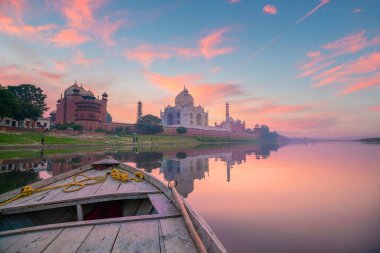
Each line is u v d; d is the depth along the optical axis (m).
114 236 2.85
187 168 16.92
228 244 4.79
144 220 3.34
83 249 2.55
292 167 17.84
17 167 15.49
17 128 42.84
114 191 5.18
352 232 5.36
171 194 4.31
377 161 22.72
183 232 2.96
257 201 8.09
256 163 20.86
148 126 80.88
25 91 65.19
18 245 2.64
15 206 3.77
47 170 14.30
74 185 5.72
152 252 2.47
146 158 24.52
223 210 7.07
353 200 8.20
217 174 14.21
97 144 48.25
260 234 5.28
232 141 118.88
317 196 8.78
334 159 25.27
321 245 4.71
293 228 5.64
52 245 2.64
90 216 4.90
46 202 3.96
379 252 4.38
